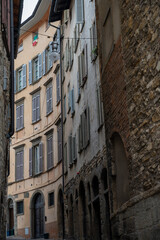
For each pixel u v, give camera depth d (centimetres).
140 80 939
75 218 2422
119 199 1252
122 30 1089
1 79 1603
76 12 2278
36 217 3444
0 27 1526
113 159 1309
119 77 1161
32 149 3594
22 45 3981
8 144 2081
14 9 2236
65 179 2803
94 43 1922
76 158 2434
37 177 3472
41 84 3628
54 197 3136
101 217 1717
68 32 2861
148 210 868
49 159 3297
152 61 859
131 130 1011
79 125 2325
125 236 1095
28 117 3725
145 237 891
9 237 3428
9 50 1833
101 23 1480
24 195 3584
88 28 2123
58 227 2969
